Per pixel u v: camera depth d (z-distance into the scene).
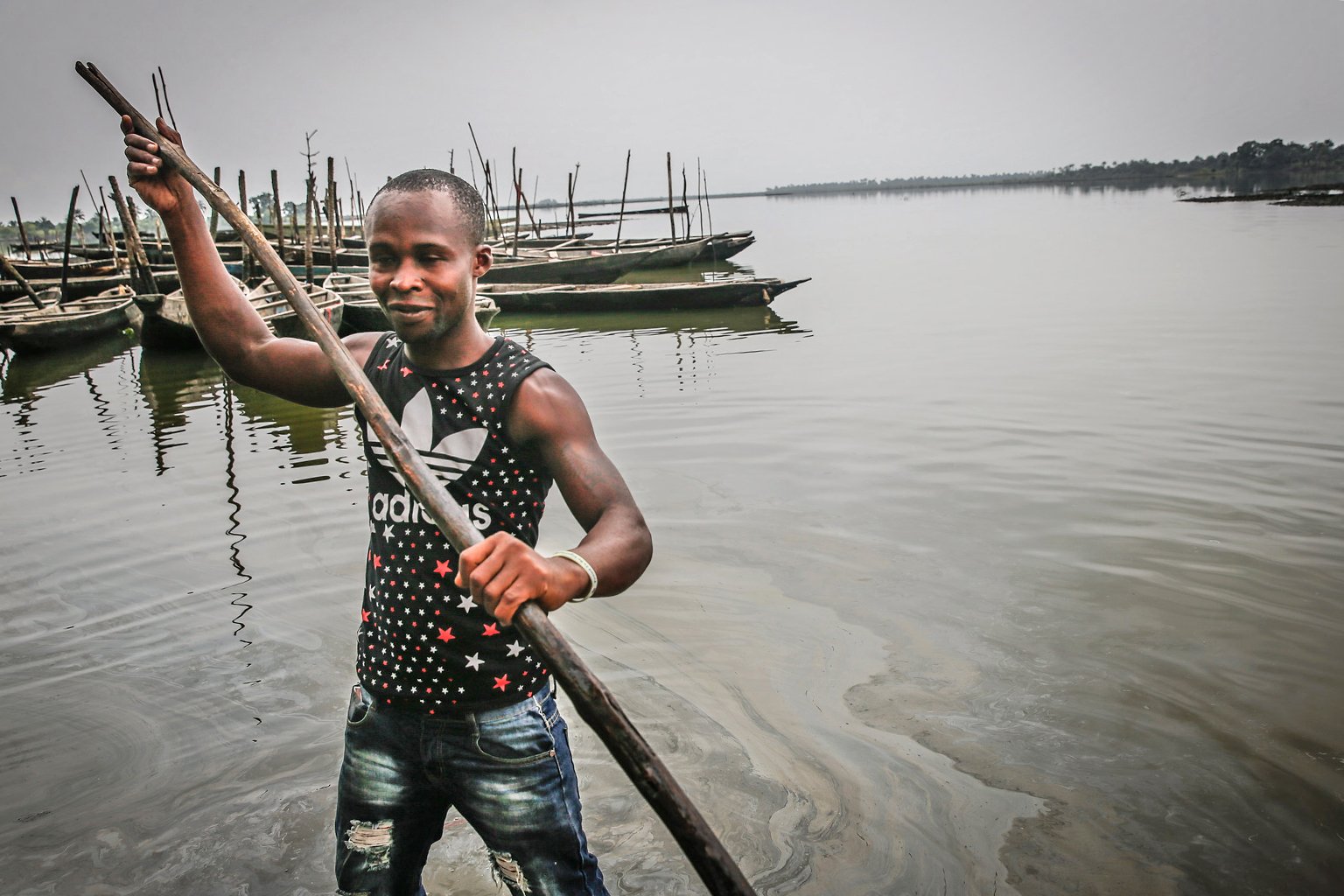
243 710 3.74
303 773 3.35
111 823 3.10
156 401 10.55
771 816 3.00
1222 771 3.11
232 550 5.35
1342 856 2.73
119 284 22.22
